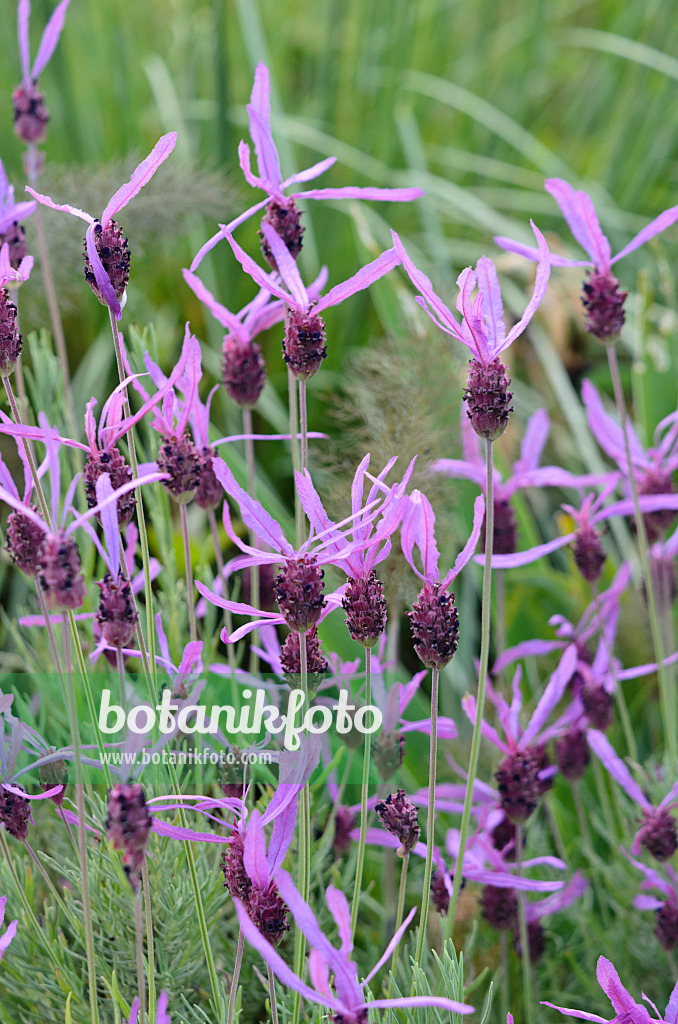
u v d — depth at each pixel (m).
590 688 0.80
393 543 0.74
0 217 0.73
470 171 1.72
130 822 0.61
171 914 0.73
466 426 0.82
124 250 0.66
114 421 0.66
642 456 0.82
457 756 0.86
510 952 0.81
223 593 0.76
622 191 1.73
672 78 1.64
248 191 1.33
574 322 1.36
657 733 0.96
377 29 1.70
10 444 0.97
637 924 0.80
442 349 0.81
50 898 0.79
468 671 1.02
